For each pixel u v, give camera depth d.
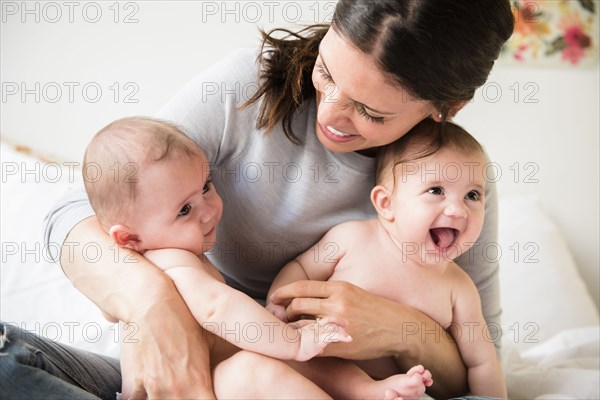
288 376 0.88
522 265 1.95
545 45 2.07
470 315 1.13
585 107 2.11
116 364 1.08
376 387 0.96
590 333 1.56
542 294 1.88
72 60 2.01
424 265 1.10
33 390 0.80
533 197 2.12
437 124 1.06
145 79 2.02
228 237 1.16
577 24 2.06
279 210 1.10
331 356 1.02
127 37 2.00
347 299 0.99
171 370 0.86
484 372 1.13
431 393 1.17
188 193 0.98
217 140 1.06
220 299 0.91
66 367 0.92
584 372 1.31
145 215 0.98
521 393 1.33
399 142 1.07
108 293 0.93
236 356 0.91
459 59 0.84
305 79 1.01
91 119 2.04
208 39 2.00
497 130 2.12
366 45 0.81
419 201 1.03
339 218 1.13
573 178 2.15
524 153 2.14
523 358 1.55
